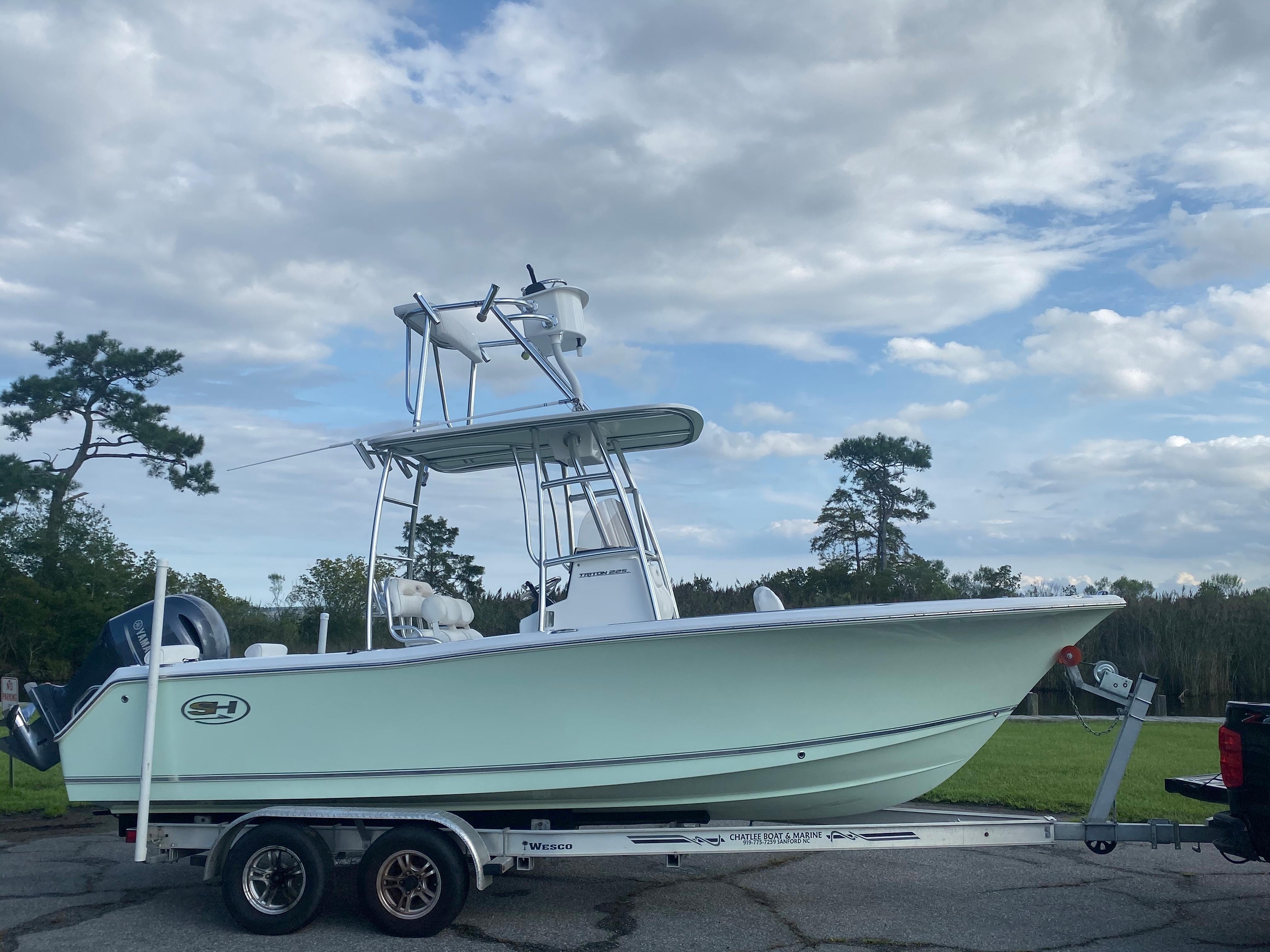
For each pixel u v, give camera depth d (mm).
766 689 4547
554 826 4973
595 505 5590
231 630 19859
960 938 4449
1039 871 5715
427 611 5652
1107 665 4676
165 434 28406
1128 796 7148
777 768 4613
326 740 4852
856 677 4535
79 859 6367
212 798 4938
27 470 25516
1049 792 7320
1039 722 11750
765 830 4641
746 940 4461
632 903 5148
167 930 4777
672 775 4621
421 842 4602
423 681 4750
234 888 4711
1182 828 4461
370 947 4473
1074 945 4344
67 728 5102
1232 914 4809
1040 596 4684
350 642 18875
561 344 6047
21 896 5445
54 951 4430
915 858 6125
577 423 5465
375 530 5605
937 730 4652
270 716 4910
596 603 5348
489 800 4805
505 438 5707
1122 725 4598
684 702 4590
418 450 5871
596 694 4617
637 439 6035
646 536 5730
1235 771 4266
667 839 4680
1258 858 4230
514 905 5148
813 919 4809
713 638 4449
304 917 4648
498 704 4691
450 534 11742
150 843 5098
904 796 4879
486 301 5637
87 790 5055
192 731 4984
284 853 4793
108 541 22219
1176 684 16219
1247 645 16141
